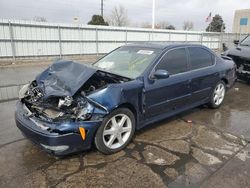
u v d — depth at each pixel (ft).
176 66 14.71
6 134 13.52
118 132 11.66
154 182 9.64
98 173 10.15
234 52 26.37
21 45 54.70
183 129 14.64
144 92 12.55
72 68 12.47
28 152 11.66
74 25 61.67
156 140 13.12
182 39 85.05
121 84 11.64
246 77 25.53
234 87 25.75
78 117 10.26
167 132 14.16
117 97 11.10
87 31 64.44
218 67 17.84
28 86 13.04
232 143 13.01
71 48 62.80
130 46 16.08
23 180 9.64
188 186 9.45
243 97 22.08
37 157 11.25
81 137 10.28
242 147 12.59
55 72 12.71
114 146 11.67
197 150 12.16
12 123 15.07
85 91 11.41
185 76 14.93
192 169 10.53
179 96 14.82
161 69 13.70
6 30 51.93
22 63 49.88
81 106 10.49
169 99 14.17
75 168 10.47
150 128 14.65
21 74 35.73
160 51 14.17
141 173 10.19
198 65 16.37
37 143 10.48
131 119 12.12
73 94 10.59
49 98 11.16
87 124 10.34
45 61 53.98
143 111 12.78
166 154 11.71
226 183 9.66
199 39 89.71
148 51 14.53
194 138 13.47
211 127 15.03
